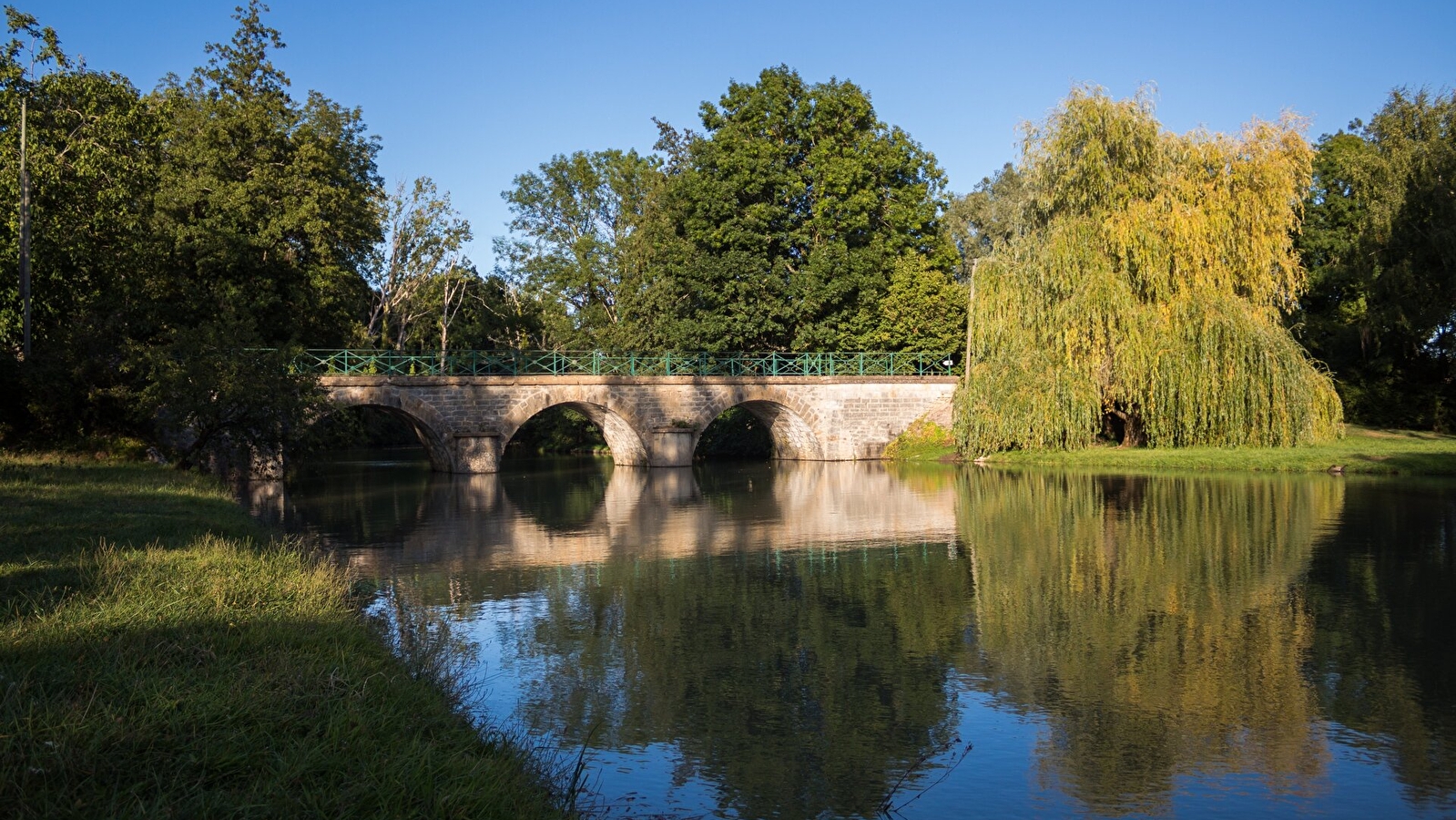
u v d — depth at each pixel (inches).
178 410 1064.2
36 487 768.3
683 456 1689.2
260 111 1501.0
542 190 2251.5
